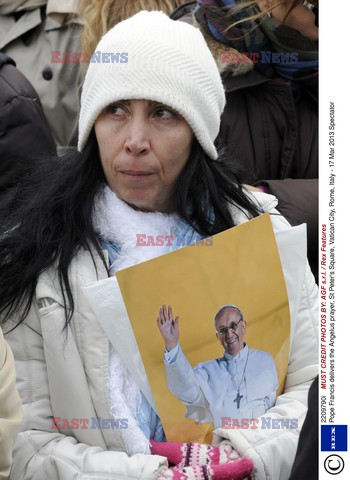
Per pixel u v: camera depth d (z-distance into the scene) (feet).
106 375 6.48
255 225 6.72
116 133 6.57
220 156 7.89
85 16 10.42
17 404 6.13
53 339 6.49
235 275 6.63
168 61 6.48
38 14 11.63
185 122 6.65
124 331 6.47
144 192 6.70
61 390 6.51
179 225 7.02
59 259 6.71
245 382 6.66
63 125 11.66
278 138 9.37
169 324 6.46
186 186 6.84
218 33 9.17
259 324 6.71
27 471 6.44
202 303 6.53
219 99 6.97
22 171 9.14
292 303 6.89
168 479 6.21
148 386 6.51
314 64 9.30
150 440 6.61
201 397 6.53
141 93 6.40
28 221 6.88
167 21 6.71
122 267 6.78
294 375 7.04
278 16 9.13
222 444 6.51
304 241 6.91
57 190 6.90
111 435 6.47
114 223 6.81
